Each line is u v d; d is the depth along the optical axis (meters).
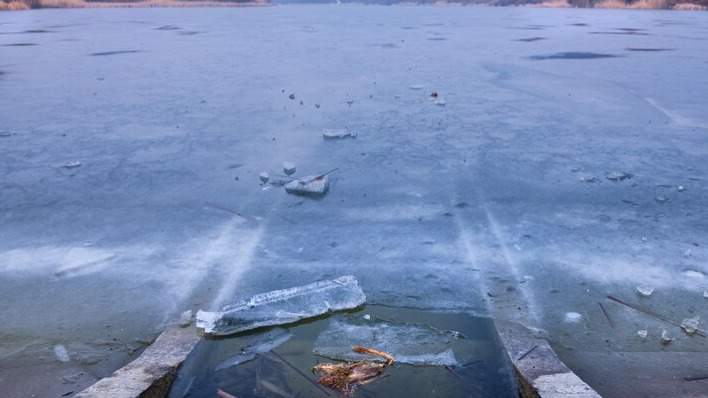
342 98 8.80
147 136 6.86
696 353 2.81
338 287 3.34
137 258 3.90
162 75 11.27
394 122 7.36
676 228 4.29
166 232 4.30
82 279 3.63
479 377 2.61
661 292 3.41
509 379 2.59
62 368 2.74
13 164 5.89
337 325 3.08
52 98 9.10
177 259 3.88
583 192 5.01
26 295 3.45
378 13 42.38
